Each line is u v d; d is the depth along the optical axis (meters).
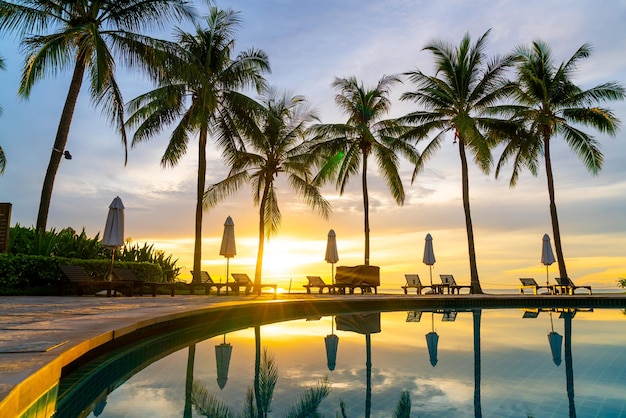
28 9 13.69
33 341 4.03
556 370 5.01
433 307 15.16
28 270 12.48
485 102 20.53
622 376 4.70
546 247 21.45
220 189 20.38
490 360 5.56
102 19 15.18
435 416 3.36
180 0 15.48
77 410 3.29
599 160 20.12
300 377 4.57
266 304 11.01
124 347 5.75
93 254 15.41
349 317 11.98
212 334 8.09
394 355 5.88
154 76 15.44
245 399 3.72
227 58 19.61
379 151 22.14
